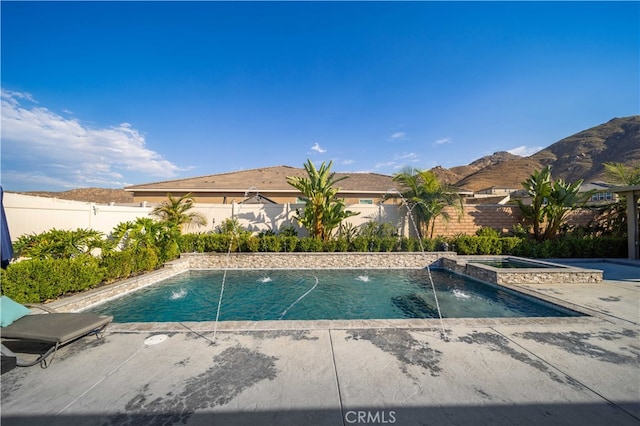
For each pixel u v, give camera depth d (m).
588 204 16.69
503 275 8.34
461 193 20.06
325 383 2.78
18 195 7.12
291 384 2.76
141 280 8.71
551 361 3.22
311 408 2.40
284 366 3.11
